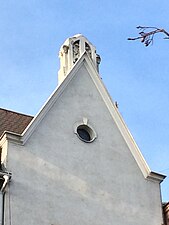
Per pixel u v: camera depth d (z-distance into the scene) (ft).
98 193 75.41
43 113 77.00
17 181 70.54
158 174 81.82
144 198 79.00
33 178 71.87
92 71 84.74
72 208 72.38
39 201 70.74
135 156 81.66
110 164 78.69
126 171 79.66
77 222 71.77
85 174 75.82
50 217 70.33
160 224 78.07
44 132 75.87
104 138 80.28
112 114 82.94
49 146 75.15
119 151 80.59
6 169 70.54
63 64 88.58
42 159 73.72
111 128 81.76
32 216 69.26
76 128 78.64
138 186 79.51
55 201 71.72
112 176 77.92
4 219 67.31
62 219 71.00
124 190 77.87
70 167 75.15
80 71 83.97
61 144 76.18
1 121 87.20
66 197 72.79
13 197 69.26
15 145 72.90
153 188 80.74
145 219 77.25
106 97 83.76
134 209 77.15
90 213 73.36
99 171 77.20
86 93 82.58
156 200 79.87
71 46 89.97
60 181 73.51
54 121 77.46
